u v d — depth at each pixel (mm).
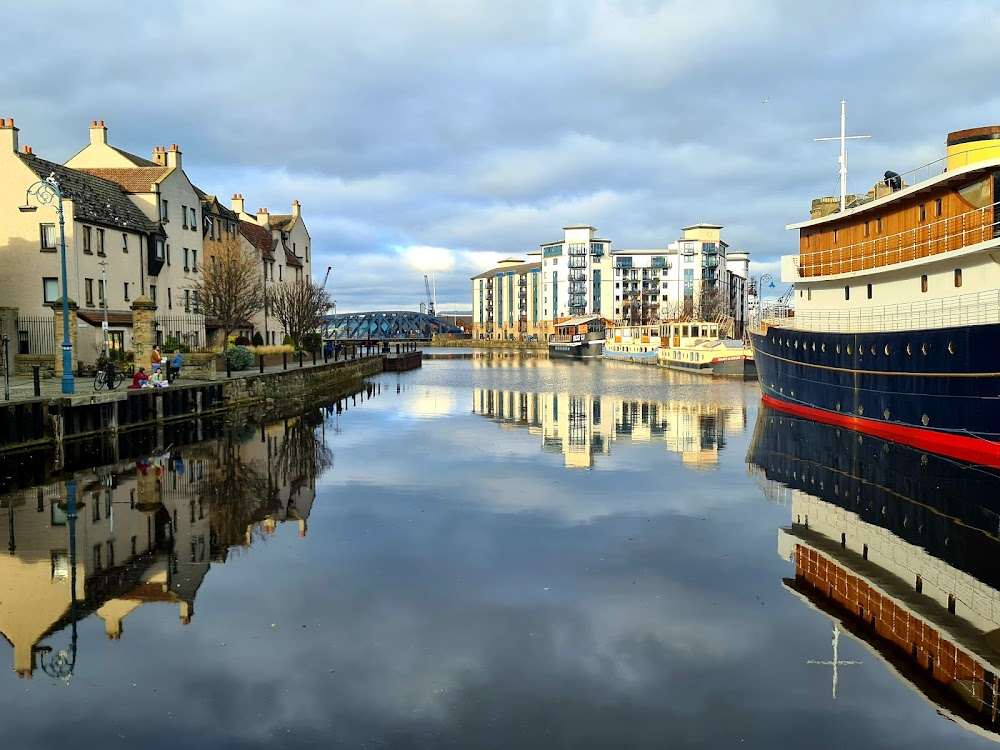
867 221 29016
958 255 22047
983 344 20672
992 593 11258
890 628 9781
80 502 16688
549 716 7438
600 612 10164
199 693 7844
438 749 6848
